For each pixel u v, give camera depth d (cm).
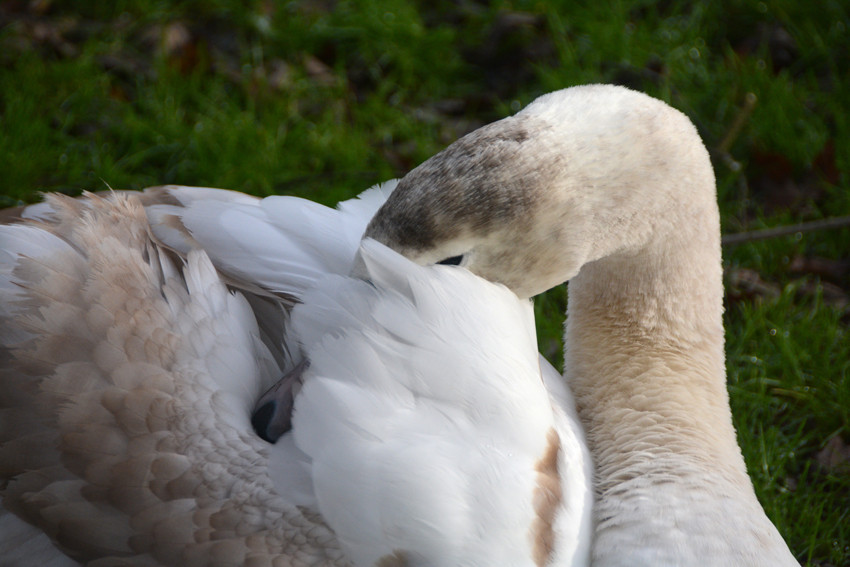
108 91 757
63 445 388
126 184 706
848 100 764
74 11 816
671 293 469
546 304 659
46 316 398
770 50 809
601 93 427
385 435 387
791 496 554
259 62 795
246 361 415
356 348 397
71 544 387
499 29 823
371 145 757
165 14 812
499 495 388
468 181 398
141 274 419
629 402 471
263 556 380
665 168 431
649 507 428
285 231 460
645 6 842
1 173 686
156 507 383
